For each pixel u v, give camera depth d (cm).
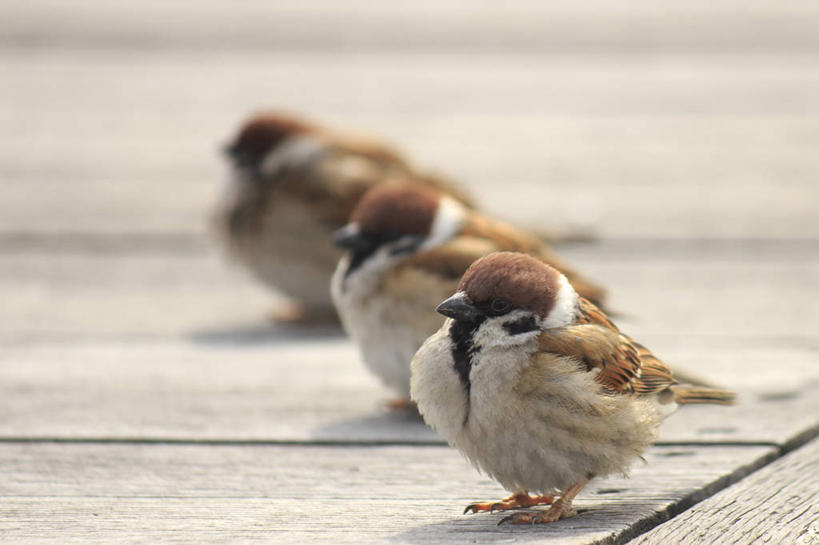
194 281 1314
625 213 1479
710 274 1266
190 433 807
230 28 2439
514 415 618
